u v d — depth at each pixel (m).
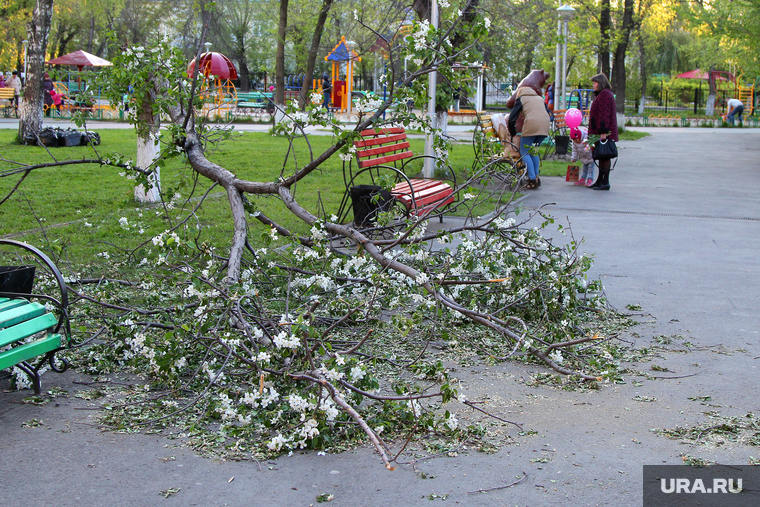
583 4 28.16
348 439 3.48
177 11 38.91
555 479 3.11
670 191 13.01
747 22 24.94
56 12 43.50
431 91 12.41
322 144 20.30
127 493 2.96
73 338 4.76
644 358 4.72
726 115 42.09
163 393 4.02
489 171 6.05
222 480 3.08
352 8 16.05
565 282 5.14
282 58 26.44
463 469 3.20
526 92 11.94
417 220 5.44
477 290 5.46
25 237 7.66
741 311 5.77
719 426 3.67
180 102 6.64
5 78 38.75
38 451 3.31
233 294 4.18
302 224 8.75
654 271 7.06
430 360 4.61
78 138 17.53
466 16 9.16
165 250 5.01
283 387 3.71
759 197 12.38
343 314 5.23
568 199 11.77
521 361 4.66
